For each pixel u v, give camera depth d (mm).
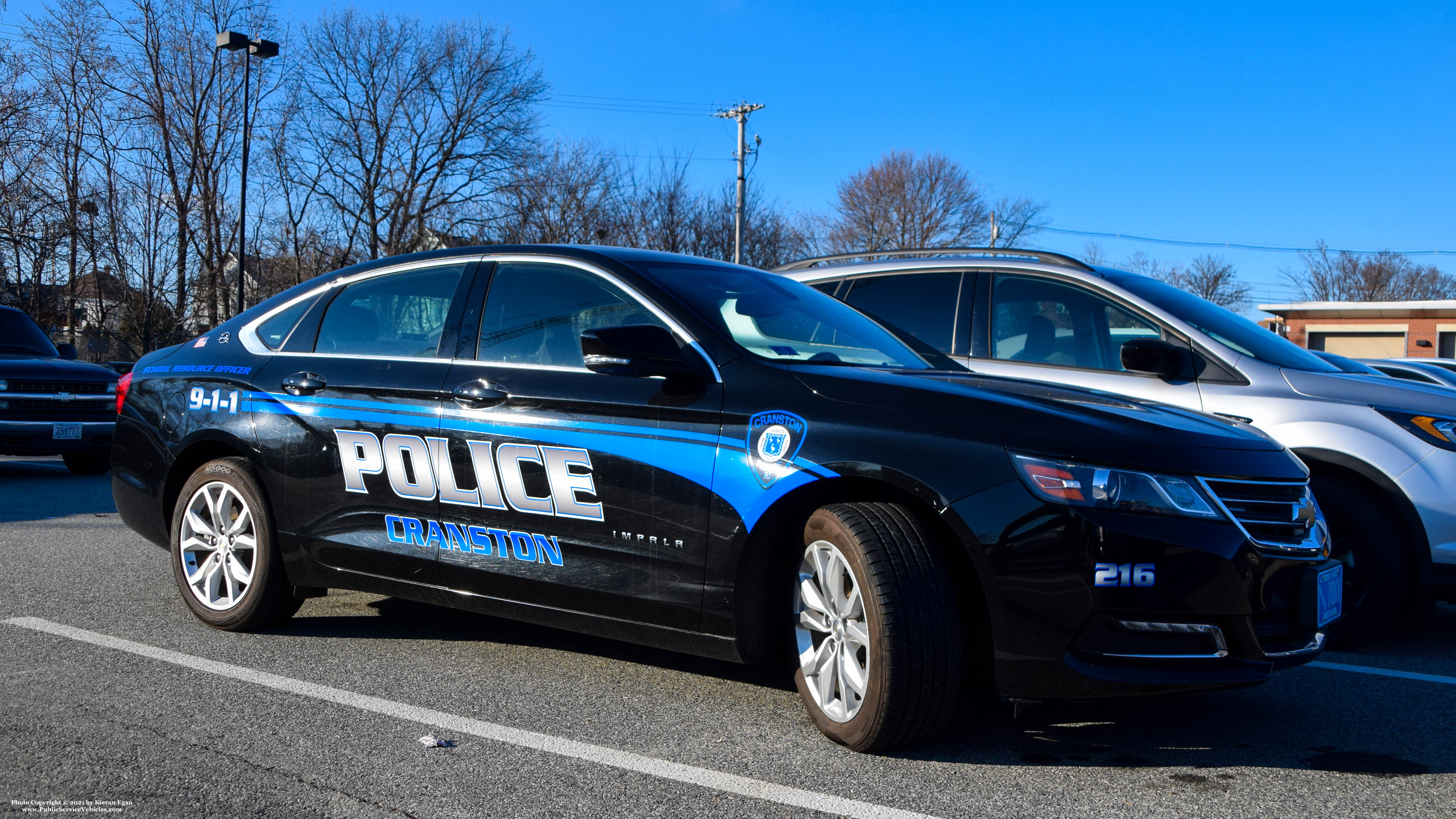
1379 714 3775
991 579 3010
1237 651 3088
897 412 3238
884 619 3025
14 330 11344
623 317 3846
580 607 3705
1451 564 4625
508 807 2783
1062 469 3004
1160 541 2990
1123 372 5312
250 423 4508
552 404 3768
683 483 3465
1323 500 4898
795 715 3592
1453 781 3107
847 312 4391
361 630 4668
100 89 35688
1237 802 2908
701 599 3426
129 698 3625
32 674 3877
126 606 4988
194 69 37656
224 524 4582
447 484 3982
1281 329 32969
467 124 42469
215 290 35969
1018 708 3107
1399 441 4719
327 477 4297
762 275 4414
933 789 2945
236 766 3031
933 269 6082
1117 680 2957
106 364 16188
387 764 3070
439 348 4195
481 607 3953
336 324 4570
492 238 42375
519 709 3611
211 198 37281
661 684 3930
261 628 4574
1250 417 4961
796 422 3316
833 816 2756
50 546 6480
